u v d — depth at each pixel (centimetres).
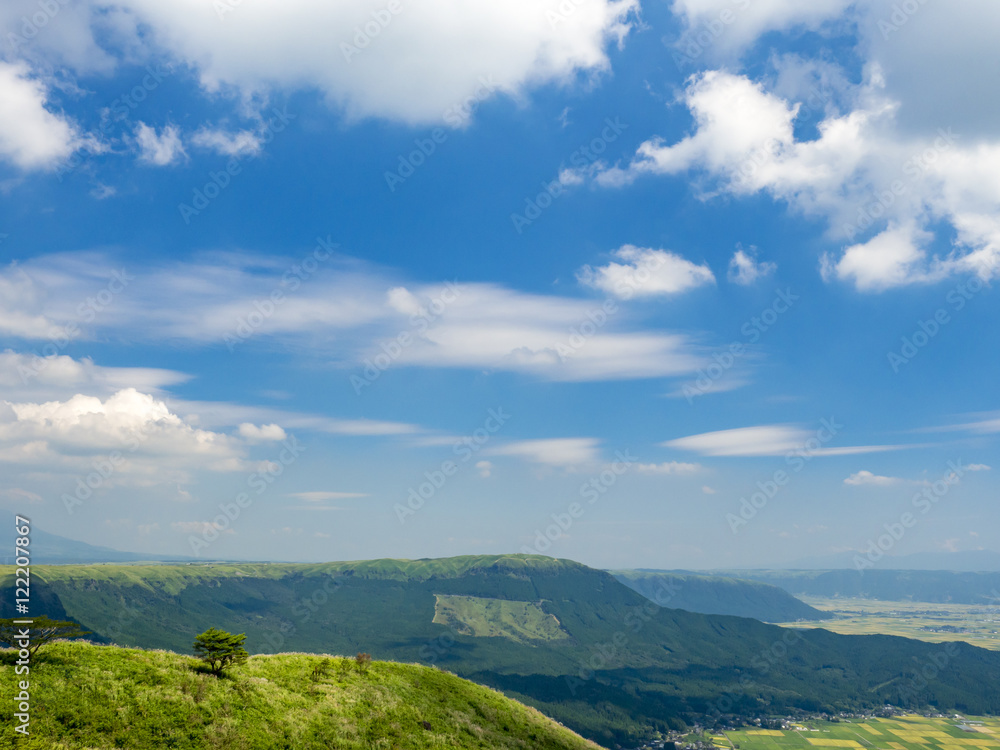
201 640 5091
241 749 4219
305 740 4644
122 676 4422
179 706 4353
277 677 5531
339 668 6191
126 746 3784
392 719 5462
